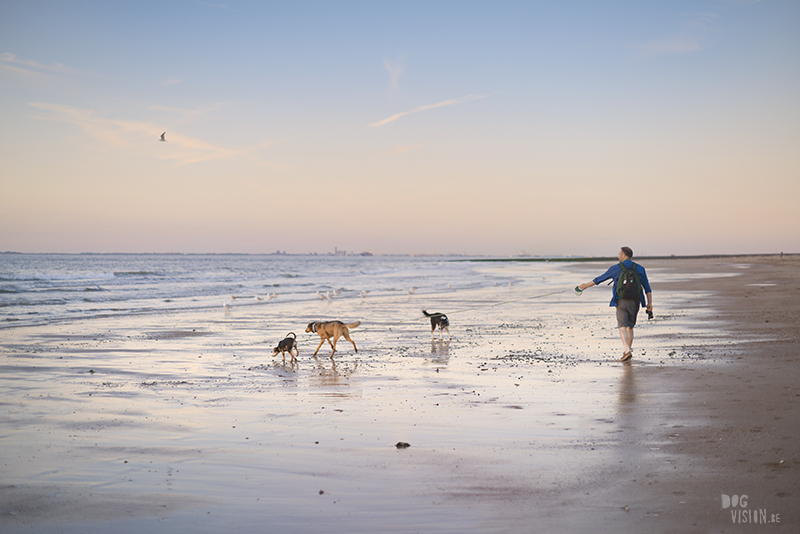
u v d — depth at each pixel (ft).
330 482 13.70
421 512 11.85
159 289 118.83
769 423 17.65
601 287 120.98
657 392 22.89
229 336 47.65
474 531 10.90
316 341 44.55
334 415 20.44
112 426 19.11
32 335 47.32
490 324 54.03
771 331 40.06
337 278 183.21
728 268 216.33
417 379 27.45
